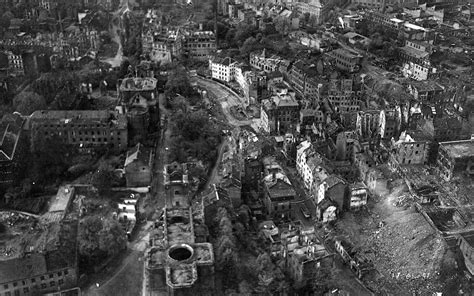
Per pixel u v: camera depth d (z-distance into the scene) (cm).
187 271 17788
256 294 18575
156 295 18488
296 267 19475
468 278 19662
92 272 19488
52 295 18312
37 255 18138
